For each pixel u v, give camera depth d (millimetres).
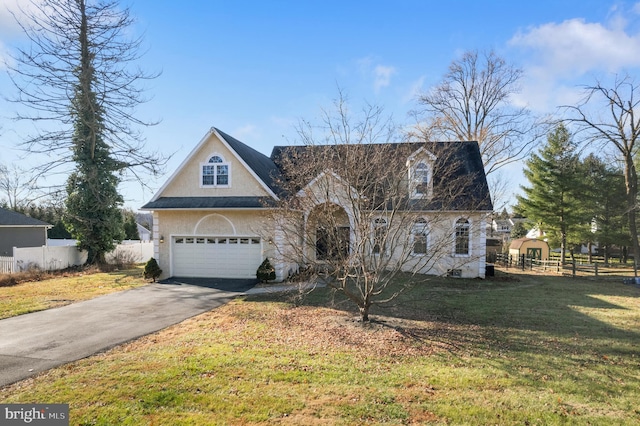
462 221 17938
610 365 7281
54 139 22219
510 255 30312
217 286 16562
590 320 10891
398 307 12258
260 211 18031
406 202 10750
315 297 13938
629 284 18656
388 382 6363
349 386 6180
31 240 28438
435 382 6387
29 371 6922
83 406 5477
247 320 10727
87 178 24531
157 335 9375
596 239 31078
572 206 28406
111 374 6680
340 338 8859
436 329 9672
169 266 18969
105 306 12805
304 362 7270
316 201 10805
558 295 15133
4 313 11625
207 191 18969
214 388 6055
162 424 4961
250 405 5488
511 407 5535
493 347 8281
